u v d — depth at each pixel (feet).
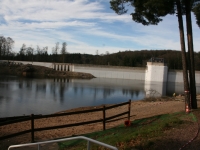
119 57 533.55
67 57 508.12
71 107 96.22
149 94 158.61
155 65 324.39
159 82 321.52
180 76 332.19
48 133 38.96
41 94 134.62
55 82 229.66
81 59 543.39
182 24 44.34
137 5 45.42
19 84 183.11
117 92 170.60
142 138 26.66
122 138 27.02
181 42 44.62
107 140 27.89
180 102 82.89
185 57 44.65
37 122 49.19
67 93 147.64
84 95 142.51
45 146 28.53
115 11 49.14
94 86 214.07
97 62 520.01
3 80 209.67
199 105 65.72
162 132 28.86
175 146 23.56
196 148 22.97
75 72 388.98
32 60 447.01
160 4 40.50
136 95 153.58
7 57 442.09
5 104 96.07
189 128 30.58
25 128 43.14
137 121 42.52
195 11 44.42
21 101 105.91
